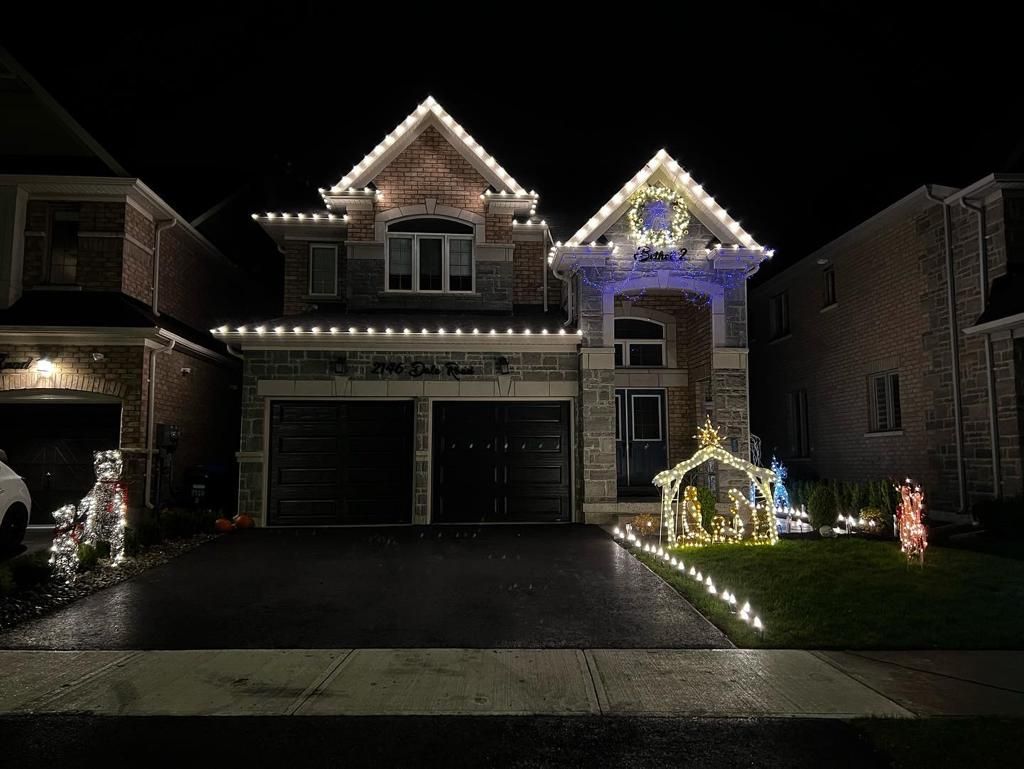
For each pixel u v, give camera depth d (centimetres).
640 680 548
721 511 1364
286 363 1411
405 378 1424
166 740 443
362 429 1423
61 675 561
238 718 477
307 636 665
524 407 1451
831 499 1362
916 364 1495
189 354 1670
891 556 1037
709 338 1466
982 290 1313
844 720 472
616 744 438
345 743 439
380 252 1602
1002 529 1125
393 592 837
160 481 1434
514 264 1689
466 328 1430
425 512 1401
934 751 417
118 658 602
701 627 693
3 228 1423
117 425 1424
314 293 1669
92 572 941
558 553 1089
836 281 1803
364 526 1388
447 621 715
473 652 617
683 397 1652
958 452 1359
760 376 2228
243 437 1392
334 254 1683
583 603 785
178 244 1731
